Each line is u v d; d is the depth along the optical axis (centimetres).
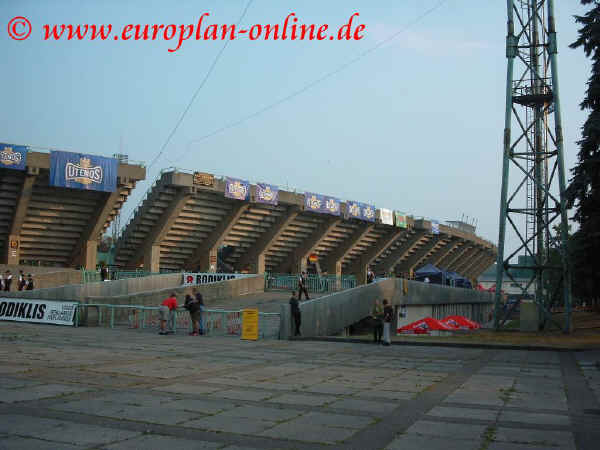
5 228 4269
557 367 1449
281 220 5541
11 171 3872
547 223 2755
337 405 902
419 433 719
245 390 1029
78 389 990
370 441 677
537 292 2820
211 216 5097
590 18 2633
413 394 1016
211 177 4656
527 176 2741
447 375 1282
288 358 1606
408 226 7138
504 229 2756
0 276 3672
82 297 3225
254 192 4991
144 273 4447
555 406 914
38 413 791
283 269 6359
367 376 1248
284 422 771
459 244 9181
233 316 2436
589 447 659
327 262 6750
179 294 3191
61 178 3925
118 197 4419
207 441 662
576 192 2569
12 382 1049
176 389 1022
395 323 3566
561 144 2630
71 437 664
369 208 6291
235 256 5875
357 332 3091
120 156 4431
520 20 2856
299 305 2388
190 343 2022
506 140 2747
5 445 623
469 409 881
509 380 1205
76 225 4559
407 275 8144
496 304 2767
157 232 4838
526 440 688
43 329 2517
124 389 1006
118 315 2864
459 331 2944
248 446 645
